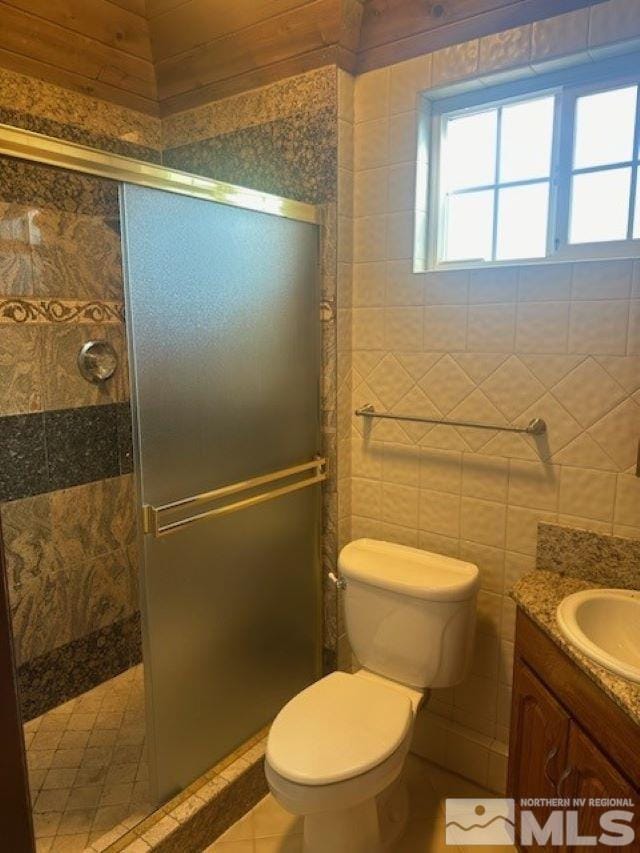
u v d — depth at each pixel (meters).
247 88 2.06
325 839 1.55
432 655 1.74
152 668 1.59
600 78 1.61
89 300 2.15
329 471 2.09
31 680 2.10
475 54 1.71
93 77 2.08
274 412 1.88
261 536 1.88
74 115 2.09
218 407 1.68
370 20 1.82
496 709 1.92
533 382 1.71
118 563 2.35
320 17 1.78
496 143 1.82
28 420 2.02
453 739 1.99
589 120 1.65
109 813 1.68
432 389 1.91
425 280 1.88
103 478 2.26
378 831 1.62
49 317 2.04
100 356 2.19
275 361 1.86
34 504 2.06
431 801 1.90
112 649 2.36
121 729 2.07
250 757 1.86
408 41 1.80
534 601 1.52
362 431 2.09
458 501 1.90
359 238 2.00
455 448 1.89
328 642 2.20
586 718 1.27
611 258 1.61
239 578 1.82
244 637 1.86
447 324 1.85
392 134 1.88
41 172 1.96
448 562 1.85
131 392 1.46
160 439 1.53
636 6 1.47
